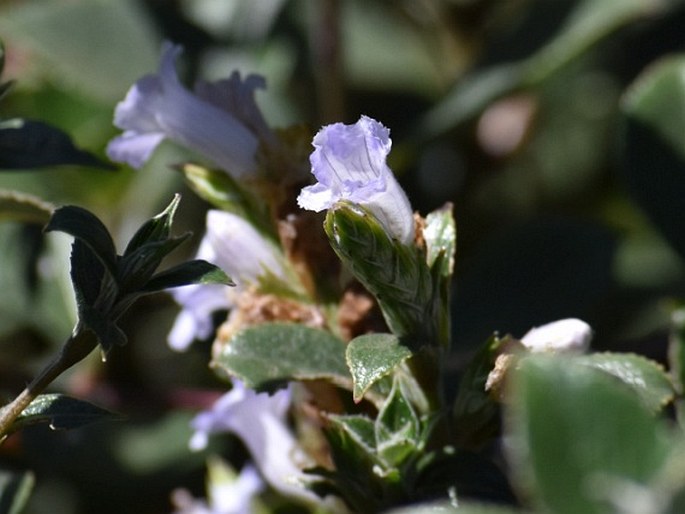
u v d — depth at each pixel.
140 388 0.49
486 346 0.35
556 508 0.26
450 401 0.40
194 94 0.39
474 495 0.35
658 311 0.52
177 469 0.49
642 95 0.44
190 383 0.50
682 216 0.44
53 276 0.49
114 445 0.49
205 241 0.39
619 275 0.52
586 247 0.48
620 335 0.51
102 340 0.32
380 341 0.34
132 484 0.49
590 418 0.26
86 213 0.33
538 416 0.26
